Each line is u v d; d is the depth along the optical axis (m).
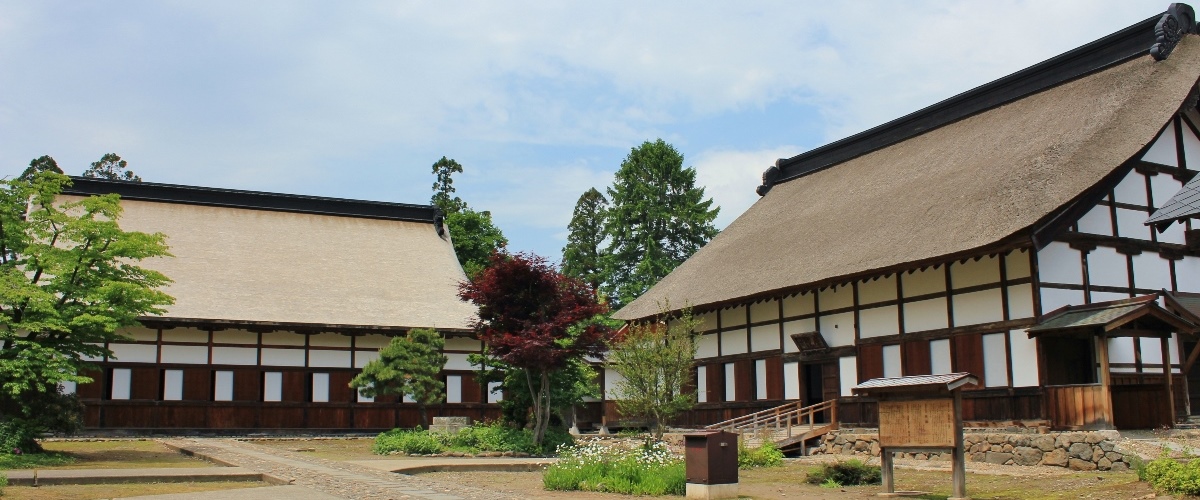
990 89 35.19
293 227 48.66
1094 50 31.78
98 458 25.33
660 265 66.00
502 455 28.11
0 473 18.64
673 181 69.88
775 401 33.53
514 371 31.89
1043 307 24.50
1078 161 25.86
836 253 30.77
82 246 25.86
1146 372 25.50
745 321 35.44
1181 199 17.52
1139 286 26.41
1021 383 24.70
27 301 24.16
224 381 38.78
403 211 52.19
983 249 24.39
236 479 19.62
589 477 18.98
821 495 18.06
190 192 47.59
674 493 18.12
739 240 40.25
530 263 29.39
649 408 31.61
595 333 30.05
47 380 24.19
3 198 24.80
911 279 28.42
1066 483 18.94
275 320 39.62
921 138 37.41
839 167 41.38
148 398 37.50
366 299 43.78
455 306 45.03
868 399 29.48
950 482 19.97
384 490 17.41
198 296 40.25
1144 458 20.31
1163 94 27.78
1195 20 30.58
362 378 36.50
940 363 27.17
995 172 28.47
